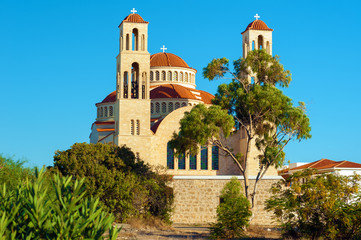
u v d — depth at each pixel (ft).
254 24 272.92
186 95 299.99
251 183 215.92
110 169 199.62
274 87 201.16
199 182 213.25
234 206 154.71
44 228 60.54
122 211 184.03
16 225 61.87
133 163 212.84
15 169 112.06
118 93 255.50
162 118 285.23
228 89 206.18
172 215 209.77
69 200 63.62
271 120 200.03
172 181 214.48
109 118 315.99
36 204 61.46
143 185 200.13
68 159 197.26
